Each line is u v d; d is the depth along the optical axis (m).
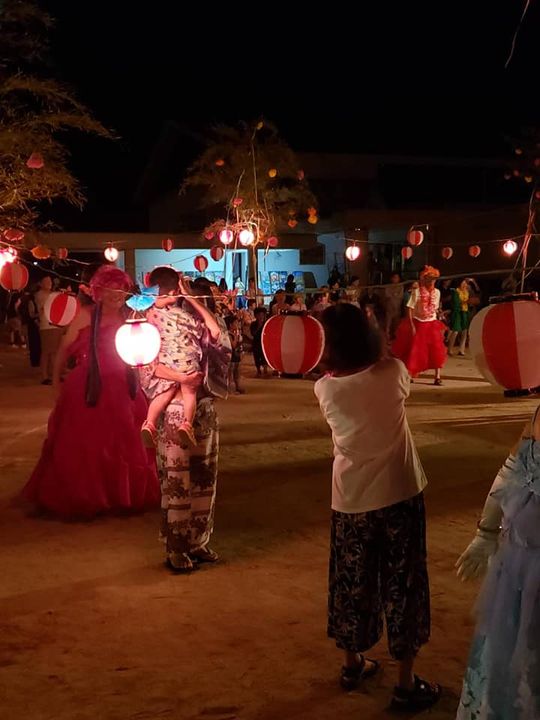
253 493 7.38
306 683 4.02
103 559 5.79
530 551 2.98
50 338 14.85
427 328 14.02
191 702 3.83
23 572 5.55
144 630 4.64
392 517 3.76
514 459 3.13
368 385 3.74
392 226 25.95
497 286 25.59
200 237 23.70
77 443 6.65
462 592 5.09
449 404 12.21
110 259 11.13
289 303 17.03
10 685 4.01
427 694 3.79
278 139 22.14
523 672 2.91
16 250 7.63
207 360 5.55
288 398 13.05
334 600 3.89
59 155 12.56
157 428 5.58
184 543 5.51
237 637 4.53
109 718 3.70
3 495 7.39
